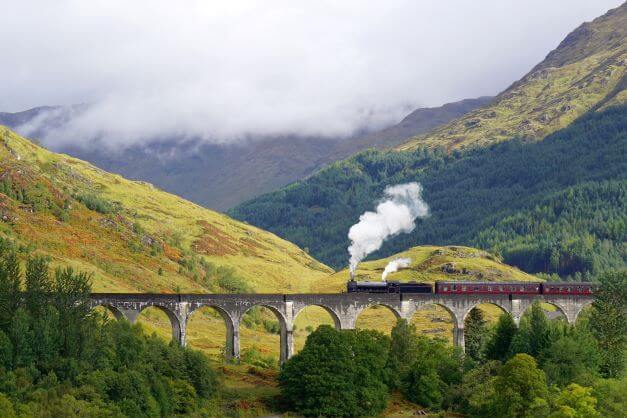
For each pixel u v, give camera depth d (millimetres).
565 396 109000
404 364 129500
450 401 123688
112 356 107250
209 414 107875
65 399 93938
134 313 128875
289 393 115875
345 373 116250
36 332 103312
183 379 112750
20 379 96750
